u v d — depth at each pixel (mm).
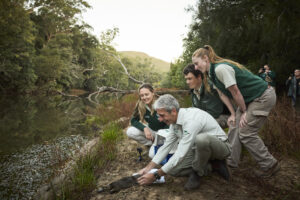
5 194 2639
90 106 13656
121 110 7594
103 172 2713
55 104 15133
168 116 1997
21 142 5164
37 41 28859
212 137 1947
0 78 22875
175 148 2336
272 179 2238
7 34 20266
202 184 2232
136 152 3426
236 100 2195
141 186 2260
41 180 2980
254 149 2256
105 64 33938
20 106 13562
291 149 2846
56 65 26125
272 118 3416
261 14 9586
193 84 2752
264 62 10406
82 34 34938
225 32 10305
